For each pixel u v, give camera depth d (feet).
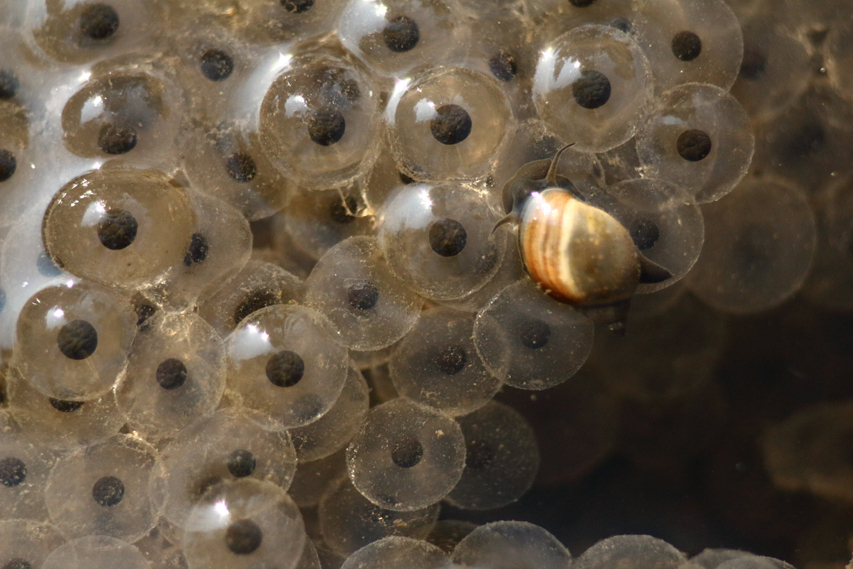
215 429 0.86
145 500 0.87
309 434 0.87
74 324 0.85
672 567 0.87
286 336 0.86
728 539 0.89
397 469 0.87
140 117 0.86
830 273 0.89
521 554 0.87
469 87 0.86
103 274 0.85
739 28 0.88
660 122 0.87
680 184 0.87
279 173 0.87
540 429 0.89
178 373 0.86
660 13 0.87
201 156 0.87
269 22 0.87
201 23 0.87
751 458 0.89
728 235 0.89
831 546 0.88
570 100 0.86
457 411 0.87
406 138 0.86
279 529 0.86
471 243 0.86
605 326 0.88
